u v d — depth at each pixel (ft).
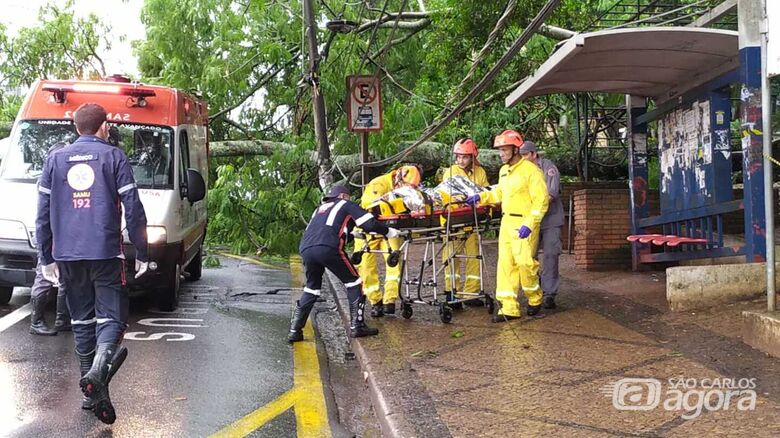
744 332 21.33
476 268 30.68
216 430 17.39
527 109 57.77
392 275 29.30
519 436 15.46
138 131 32.17
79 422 17.54
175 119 32.94
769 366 19.16
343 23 47.24
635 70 31.48
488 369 20.74
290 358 24.52
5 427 17.08
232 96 56.75
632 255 36.94
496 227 28.94
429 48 51.83
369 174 53.16
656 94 35.73
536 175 26.50
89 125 17.85
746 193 26.53
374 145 51.42
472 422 16.49
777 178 47.60
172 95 33.65
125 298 17.99
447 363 21.72
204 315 30.99
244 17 54.60
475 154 30.04
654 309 26.94
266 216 53.57
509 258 26.84
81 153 17.53
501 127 55.57
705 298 25.77
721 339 21.90
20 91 63.82
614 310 27.48
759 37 25.49
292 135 54.24
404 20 54.19
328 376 22.77
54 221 17.42
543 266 28.84
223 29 53.88
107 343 17.12
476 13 37.68
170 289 30.96
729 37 26.53
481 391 18.78
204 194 31.32
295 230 54.34
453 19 38.75
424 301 28.12
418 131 52.80
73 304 18.04
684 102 33.09
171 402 19.26
